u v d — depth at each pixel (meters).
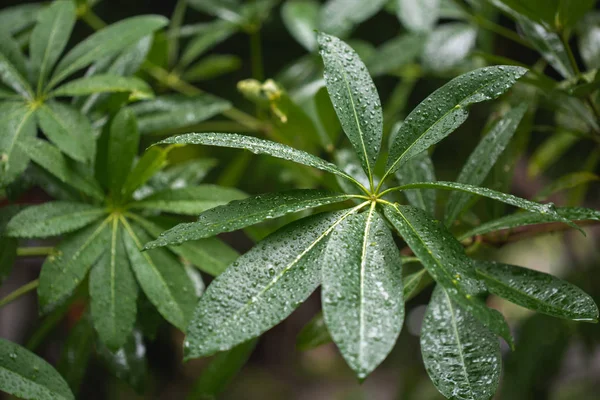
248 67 2.06
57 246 0.84
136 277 0.84
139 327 0.90
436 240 0.72
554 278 0.78
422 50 1.18
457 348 0.76
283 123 1.00
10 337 2.22
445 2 1.21
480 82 0.77
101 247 0.85
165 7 1.95
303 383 3.55
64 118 0.88
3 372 0.78
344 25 1.14
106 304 0.83
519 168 1.75
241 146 0.73
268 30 1.96
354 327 0.69
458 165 1.94
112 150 0.87
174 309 0.83
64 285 0.83
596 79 0.84
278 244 0.74
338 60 0.79
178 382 3.02
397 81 1.88
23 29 1.03
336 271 0.71
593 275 1.25
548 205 0.74
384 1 1.14
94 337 0.90
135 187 0.87
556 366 1.19
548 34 0.92
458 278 0.71
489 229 0.82
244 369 3.62
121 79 0.90
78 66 0.90
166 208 0.86
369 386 3.36
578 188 1.07
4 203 0.99
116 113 0.88
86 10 1.21
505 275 0.79
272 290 0.72
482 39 1.20
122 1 1.93
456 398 0.74
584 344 1.20
